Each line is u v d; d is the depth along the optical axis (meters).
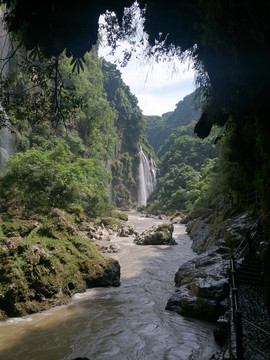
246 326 5.04
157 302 8.33
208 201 30.08
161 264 13.03
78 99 6.48
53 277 8.23
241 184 13.83
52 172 16.88
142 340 6.05
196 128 8.68
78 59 5.41
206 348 5.71
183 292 8.01
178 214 40.16
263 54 3.95
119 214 36.06
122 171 60.22
